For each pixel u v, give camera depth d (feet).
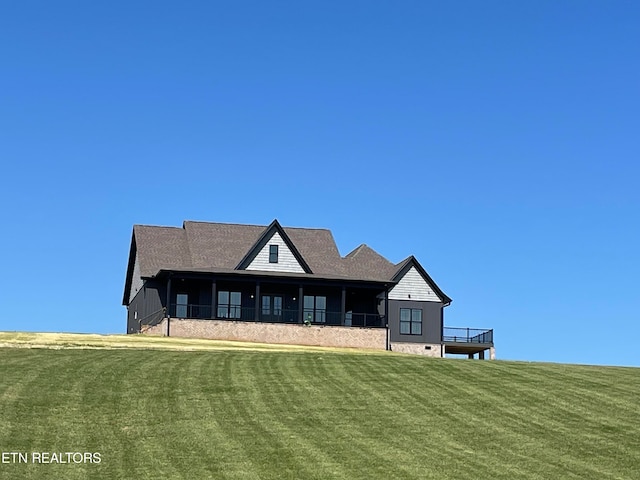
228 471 73.10
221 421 88.99
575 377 116.78
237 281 193.47
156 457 76.69
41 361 115.55
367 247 225.35
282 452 78.95
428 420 92.12
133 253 227.20
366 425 89.40
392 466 75.66
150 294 200.75
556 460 79.15
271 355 131.75
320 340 193.98
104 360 118.62
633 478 74.59
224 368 116.06
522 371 120.78
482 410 96.89
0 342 139.54
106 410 91.81
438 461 77.66
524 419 93.45
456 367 122.83
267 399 98.73
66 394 97.30
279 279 194.59
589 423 92.27
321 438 84.02
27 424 85.40
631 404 100.89
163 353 129.49
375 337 198.08
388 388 106.52
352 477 72.33
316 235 223.10
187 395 99.35
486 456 79.82
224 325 187.62
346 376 113.29
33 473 71.67
